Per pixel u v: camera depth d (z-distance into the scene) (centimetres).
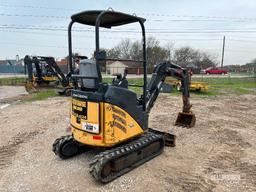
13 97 1596
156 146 579
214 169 517
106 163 440
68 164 527
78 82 504
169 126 831
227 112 1123
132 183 452
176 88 1889
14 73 5891
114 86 462
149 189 434
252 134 771
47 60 1714
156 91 616
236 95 1777
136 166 511
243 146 659
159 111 1097
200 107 1232
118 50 5706
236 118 998
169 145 641
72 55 515
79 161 542
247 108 1245
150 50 5853
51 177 473
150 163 536
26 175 481
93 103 448
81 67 475
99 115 444
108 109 446
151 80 624
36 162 539
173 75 693
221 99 1549
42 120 912
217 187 445
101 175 442
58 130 782
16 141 681
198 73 5875
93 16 480
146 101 561
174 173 494
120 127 470
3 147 636
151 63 5034
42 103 1308
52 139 694
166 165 529
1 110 1116
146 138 538
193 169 514
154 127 818
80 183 452
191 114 810
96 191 425
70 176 477
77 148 569
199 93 1833
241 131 801
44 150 609
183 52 7556
